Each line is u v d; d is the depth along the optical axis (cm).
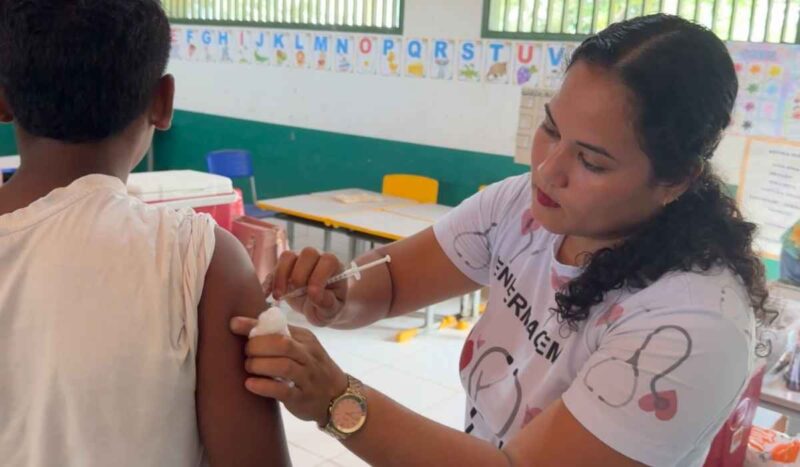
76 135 79
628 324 94
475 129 518
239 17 642
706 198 98
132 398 79
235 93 661
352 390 89
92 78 77
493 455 93
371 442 89
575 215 95
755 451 172
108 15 77
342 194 509
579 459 90
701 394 88
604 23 450
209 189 310
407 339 416
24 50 75
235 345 86
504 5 491
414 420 92
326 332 420
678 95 84
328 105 598
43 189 80
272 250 316
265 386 83
